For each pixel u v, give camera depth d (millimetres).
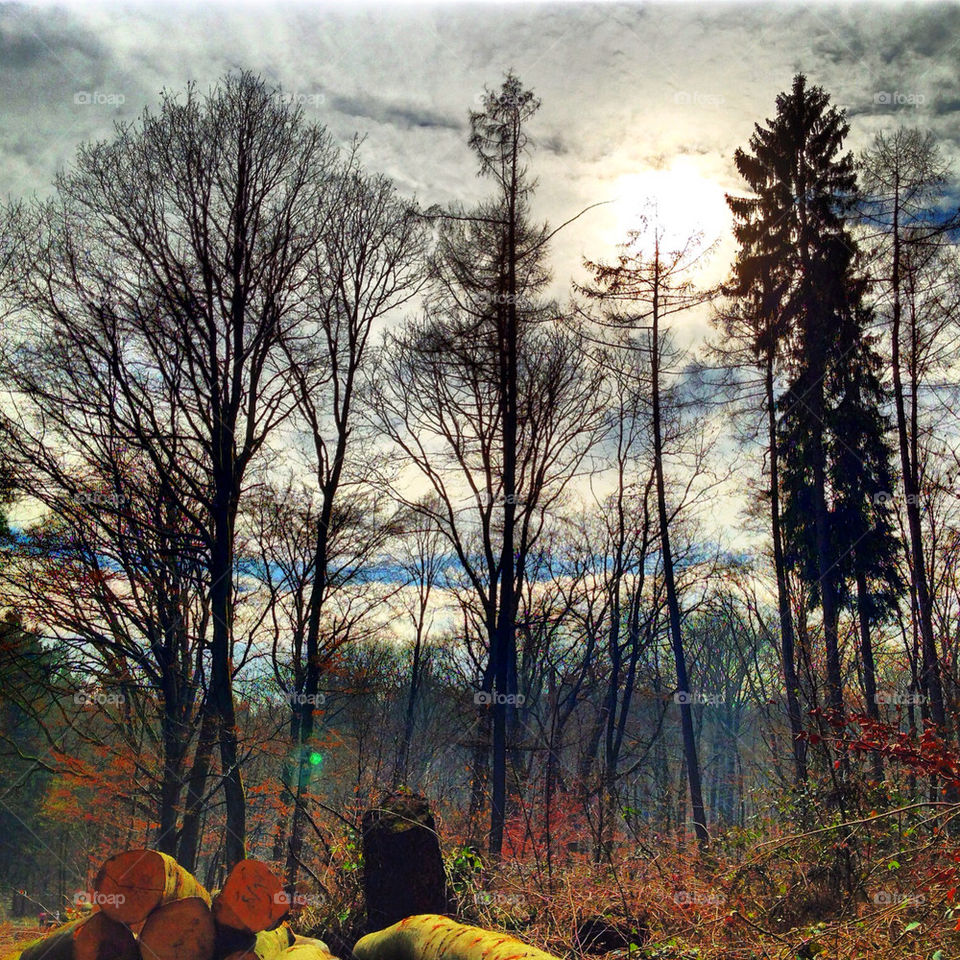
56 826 27984
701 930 8375
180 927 6930
